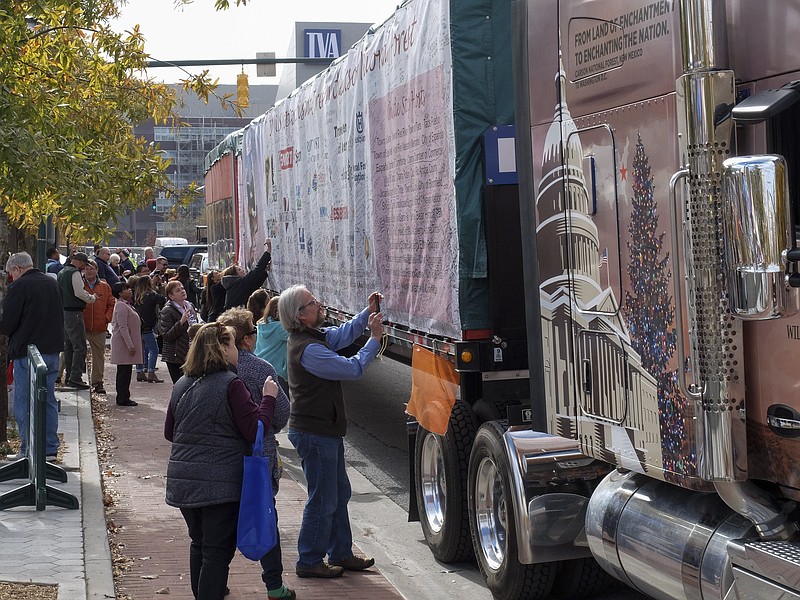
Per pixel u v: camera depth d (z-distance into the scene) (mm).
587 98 5355
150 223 127938
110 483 10359
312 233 12242
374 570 7613
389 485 10625
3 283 12141
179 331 15125
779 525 4301
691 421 4523
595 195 5305
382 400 15906
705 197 4227
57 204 11883
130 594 6844
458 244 6934
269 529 5918
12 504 8984
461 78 6883
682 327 4395
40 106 11680
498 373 7105
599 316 5293
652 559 5020
